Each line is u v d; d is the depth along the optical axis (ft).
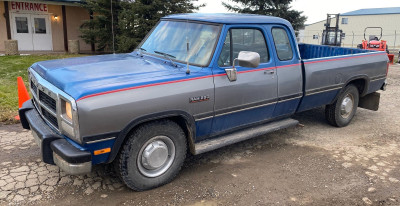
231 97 13.92
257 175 14.28
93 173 13.85
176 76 12.41
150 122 12.11
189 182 13.47
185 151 13.38
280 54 15.97
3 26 58.70
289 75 16.15
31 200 11.75
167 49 14.93
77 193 12.33
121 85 11.07
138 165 12.09
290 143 18.16
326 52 24.04
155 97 11.62
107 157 11.35
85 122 10.32
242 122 15.15
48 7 61.77
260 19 15.38
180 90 12.28
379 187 13.55
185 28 15.07
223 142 14.21
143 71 12.66
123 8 55.42
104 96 10.61
